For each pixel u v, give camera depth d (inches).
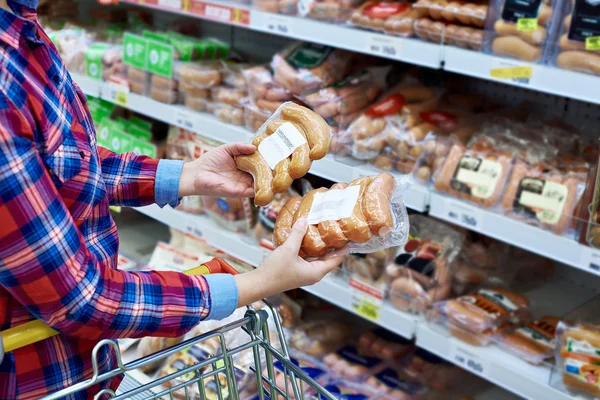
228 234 94.0
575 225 61.8
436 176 71.6
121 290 35.9
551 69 59.5
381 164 77.6
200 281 38.4
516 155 69.8
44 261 32.9
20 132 32.7
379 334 90.4
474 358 69.8
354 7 77.3
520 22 61.7
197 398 73.0
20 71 35.1
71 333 35.6
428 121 78.1
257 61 108.0
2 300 37.4
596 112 80.3
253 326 42.4
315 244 43.6
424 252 76.4
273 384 43.6
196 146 97.5
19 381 38.8
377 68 87.0
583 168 67.5
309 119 49.3
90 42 112.1
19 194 32.0
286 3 80.4
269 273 39.6
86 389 42.4
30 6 37.9
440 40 69.4
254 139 51.3
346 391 81.4
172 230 108.0
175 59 95.7
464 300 73.5
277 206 86.2
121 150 111.5
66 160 37.9
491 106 86.2
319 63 85.0
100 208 42.0
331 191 47.4
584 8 57.4
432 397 81.3
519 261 83.1
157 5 94.7
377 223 43.5
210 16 87.8
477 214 67.5
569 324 64.9
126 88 102.3
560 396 63.4
